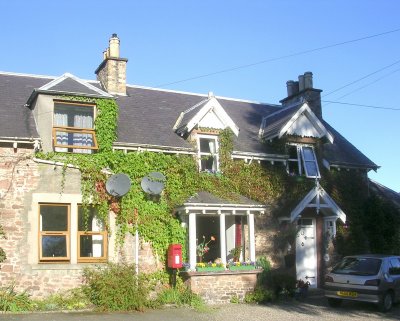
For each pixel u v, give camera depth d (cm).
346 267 1642
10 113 1708
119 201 1677
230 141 1953
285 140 2086
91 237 1645
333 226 2056
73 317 1360
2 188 1538
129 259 1667
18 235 1533
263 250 1933
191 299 1612
